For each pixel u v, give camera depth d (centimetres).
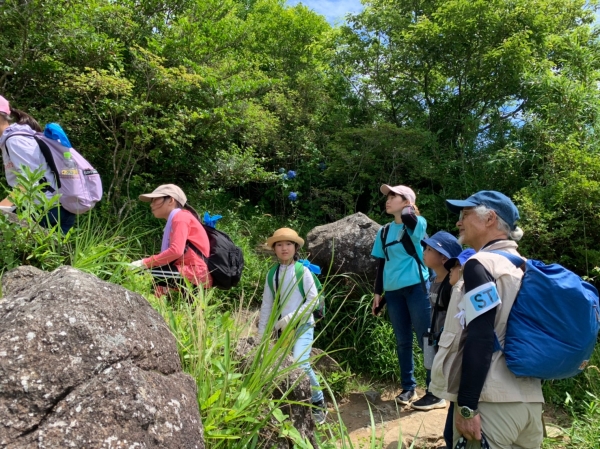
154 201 349
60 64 527
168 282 312
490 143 816
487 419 198
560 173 652
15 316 134
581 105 744
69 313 134
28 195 266
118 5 639
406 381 432
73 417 118
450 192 768
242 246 631
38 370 123
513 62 789
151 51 631
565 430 337
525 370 191
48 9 495
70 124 560
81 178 339
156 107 572
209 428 165
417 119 912
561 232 592
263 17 1086
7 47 515
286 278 350
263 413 194
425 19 848
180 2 713
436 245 345
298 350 327
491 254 208
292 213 813
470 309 199
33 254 262
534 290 196
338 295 532
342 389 444
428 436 353
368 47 962
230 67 723
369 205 823
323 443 228
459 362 211
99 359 130
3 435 113
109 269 284
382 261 440
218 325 229
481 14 812
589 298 193
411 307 412
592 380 421
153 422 126
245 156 691
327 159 866
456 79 880
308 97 912
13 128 325
